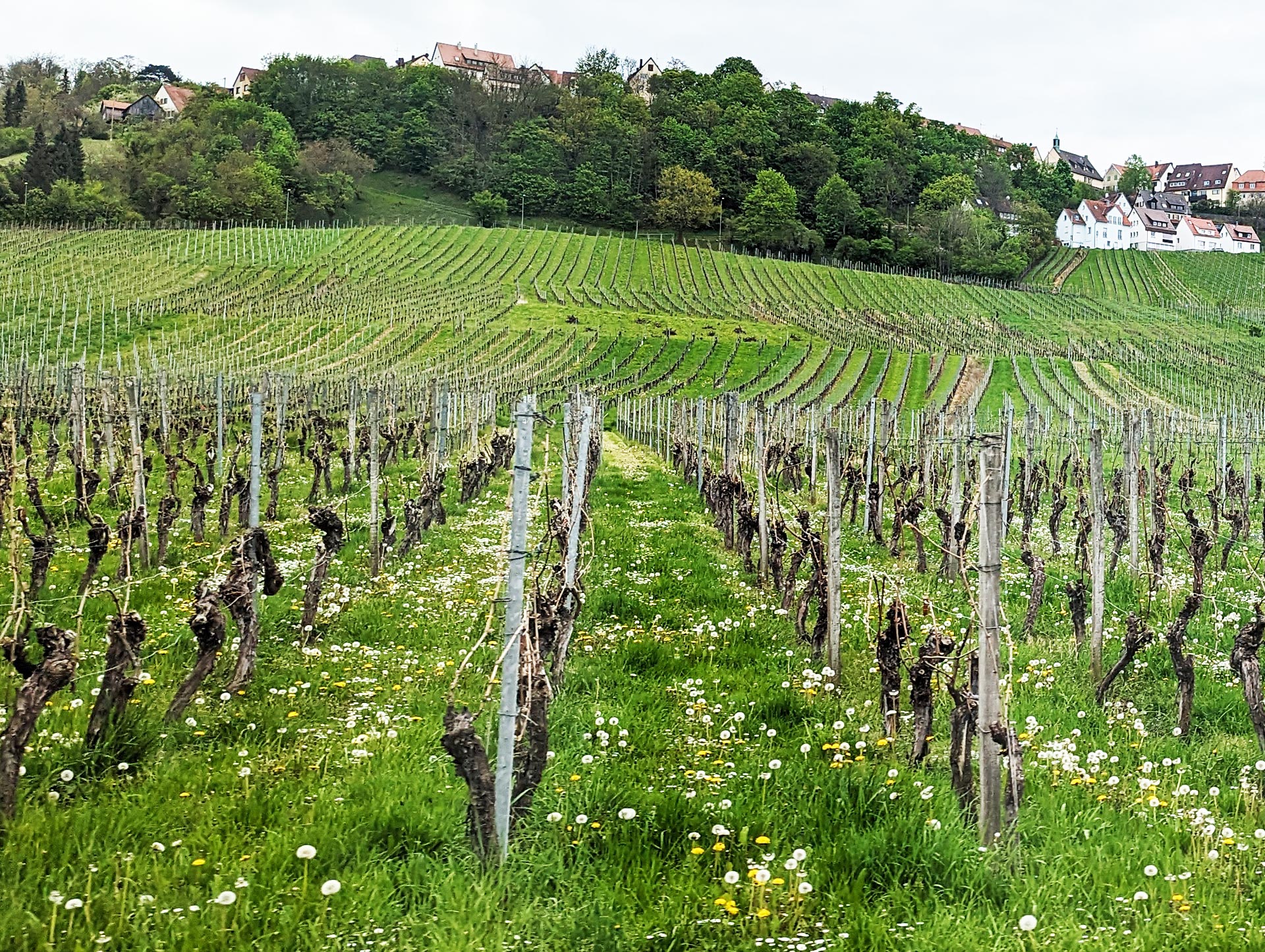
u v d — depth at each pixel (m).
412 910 5.71
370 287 98.56
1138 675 11.26
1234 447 33.25
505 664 6.51
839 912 5.89
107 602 12.19
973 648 8.07
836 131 186.75
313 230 121.50
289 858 6.16
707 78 196.88
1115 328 103.88
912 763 8.31
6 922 5.31
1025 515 19.88
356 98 170.25
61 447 29.03
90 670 9.62
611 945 5.45
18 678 9.12
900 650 8.98
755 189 145.75
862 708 9.77
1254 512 24.12
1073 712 10.01
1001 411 24.53
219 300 87.69
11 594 11.98
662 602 14.04
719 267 126.00
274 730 8.61
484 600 13.39
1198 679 11.06
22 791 6.89
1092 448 11.30
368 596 13.54
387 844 6.51
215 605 8.70
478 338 81.88
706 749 8.48
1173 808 7.50
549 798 7.17
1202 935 5.64
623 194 153.75
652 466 37.91
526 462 6.69
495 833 6.38
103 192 124.50
